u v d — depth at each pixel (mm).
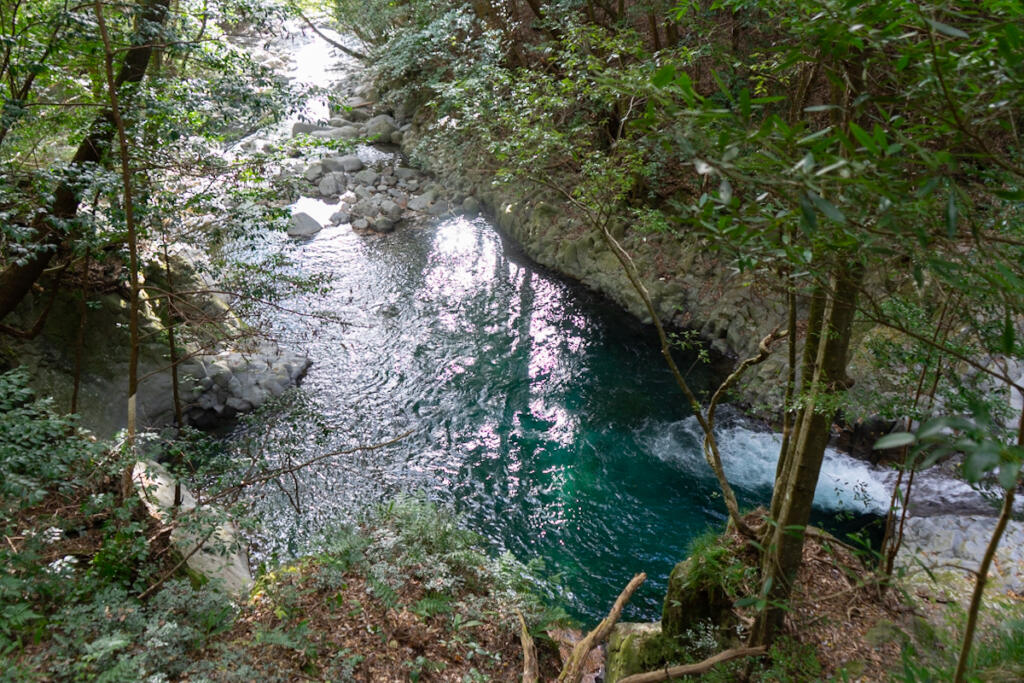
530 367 12477
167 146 6789
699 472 9984
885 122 1466
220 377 10984
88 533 5996
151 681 4148
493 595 6508
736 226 1477
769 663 5176
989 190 1469
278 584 6000
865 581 3426
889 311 4492
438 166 18922
